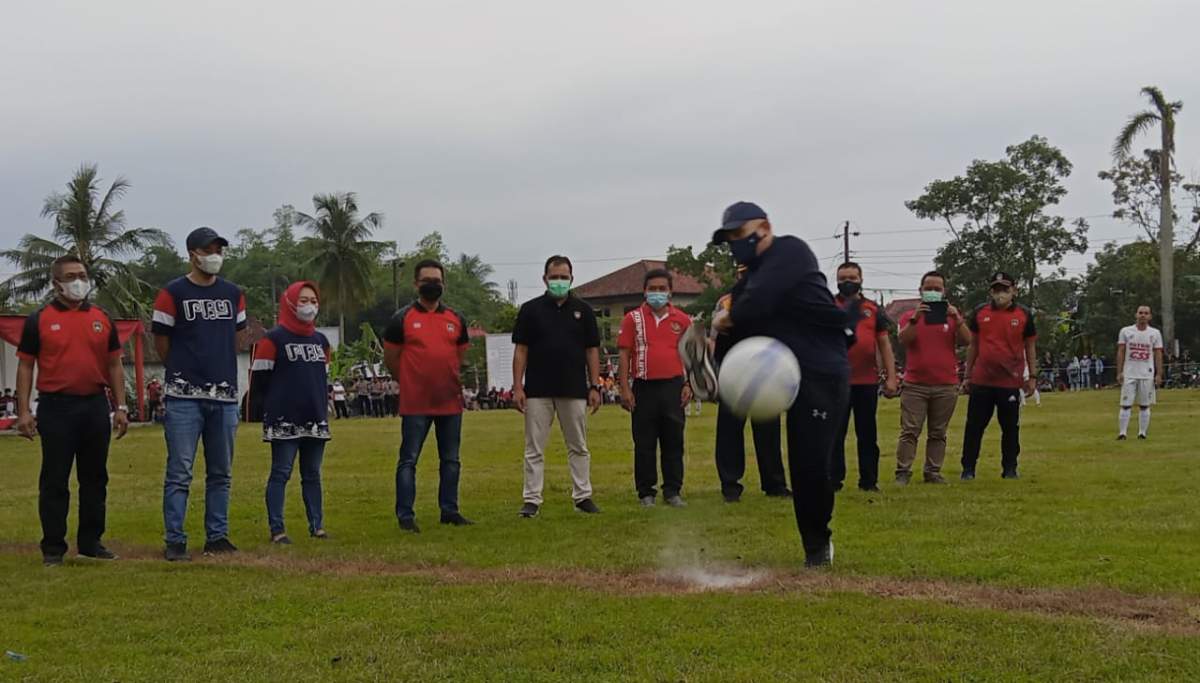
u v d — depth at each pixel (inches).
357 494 498.9
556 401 408.2
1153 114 1772.9
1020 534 318.7
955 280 2297.0
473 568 295.3
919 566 272.7
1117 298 2298.2
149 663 205.2
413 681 190.2
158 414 1675.7
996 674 185.5
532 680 189.2
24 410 328.8
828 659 195.8
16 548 359.3
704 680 186.1
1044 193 2265.0
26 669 202.2
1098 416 957.8
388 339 386.9
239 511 444.8
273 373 365.1
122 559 331.3
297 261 4252.0
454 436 392.5
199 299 341.1
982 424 479.2
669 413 424.2
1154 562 273.1
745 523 359.3
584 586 263.9
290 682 190.5
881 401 1421.0
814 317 271.4
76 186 1840.6
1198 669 185.8
